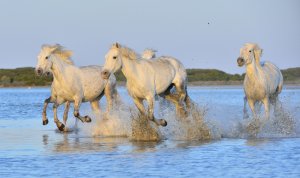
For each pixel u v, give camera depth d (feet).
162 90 84.94
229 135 86.89
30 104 181.78
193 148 73.56
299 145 75.25
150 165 61.72
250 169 59.16
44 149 73.97
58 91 90.22
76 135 90.84
